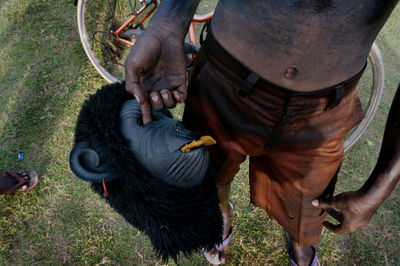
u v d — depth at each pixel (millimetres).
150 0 2572
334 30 880
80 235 2229
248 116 1118
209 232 1021
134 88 907
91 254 2154
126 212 1010
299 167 1267
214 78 1106
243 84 1036
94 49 3201
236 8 959
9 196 2355
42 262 2129
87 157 946
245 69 1015
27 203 2346
